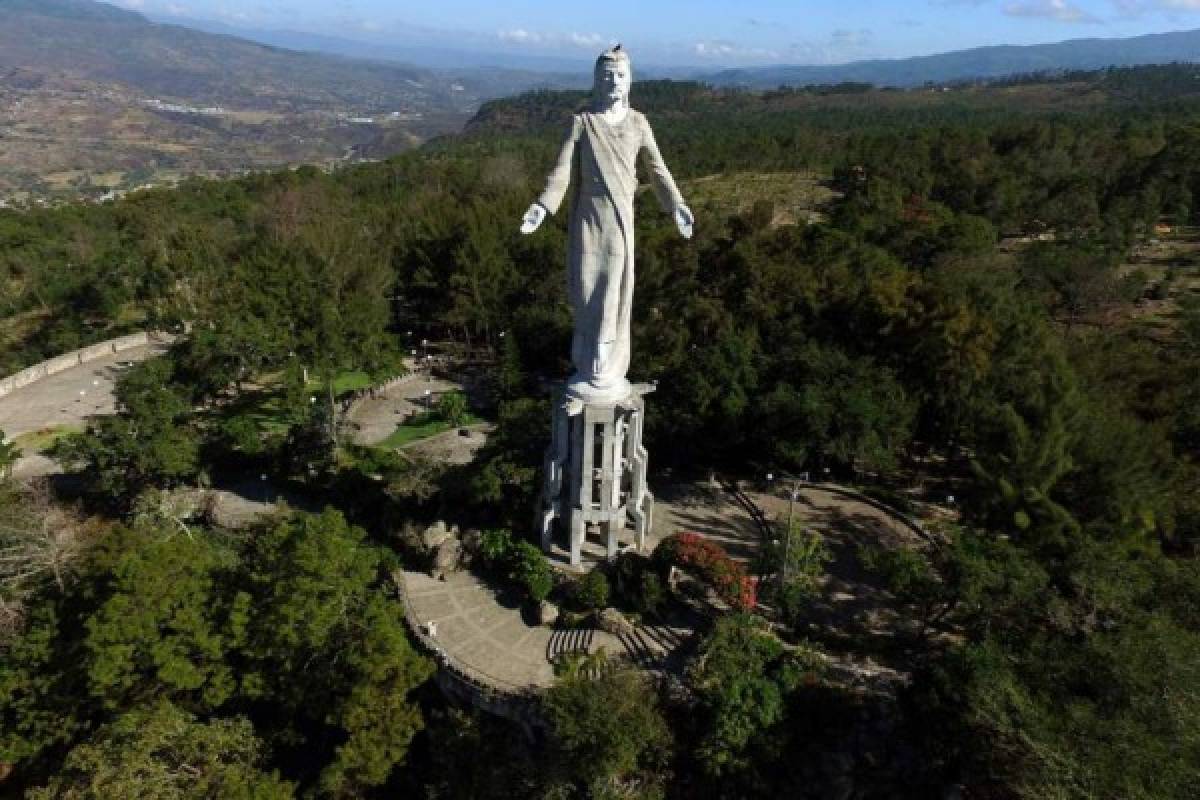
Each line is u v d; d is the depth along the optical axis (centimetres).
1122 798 2523
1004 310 6038
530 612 3975
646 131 3572
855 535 4653
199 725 3089
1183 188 12644
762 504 4925
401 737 3222
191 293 8925
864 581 4262
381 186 16062
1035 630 3378
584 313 3794
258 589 3528
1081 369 5138
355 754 3134
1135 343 6222
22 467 5962
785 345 5634
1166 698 2719
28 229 13325
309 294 6662
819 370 5016
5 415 6906
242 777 2980
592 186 3538
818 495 5059
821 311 6159
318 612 3300
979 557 3575
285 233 9956
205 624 3347
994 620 3500
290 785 3045
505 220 9081
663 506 4850
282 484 5644
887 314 5531
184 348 6650
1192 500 4250
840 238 8325
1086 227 11869
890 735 3378
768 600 4041
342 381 7500
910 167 14288
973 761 3033
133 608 3216
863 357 5244
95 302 9712
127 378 5672
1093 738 2652
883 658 3734
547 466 4097
